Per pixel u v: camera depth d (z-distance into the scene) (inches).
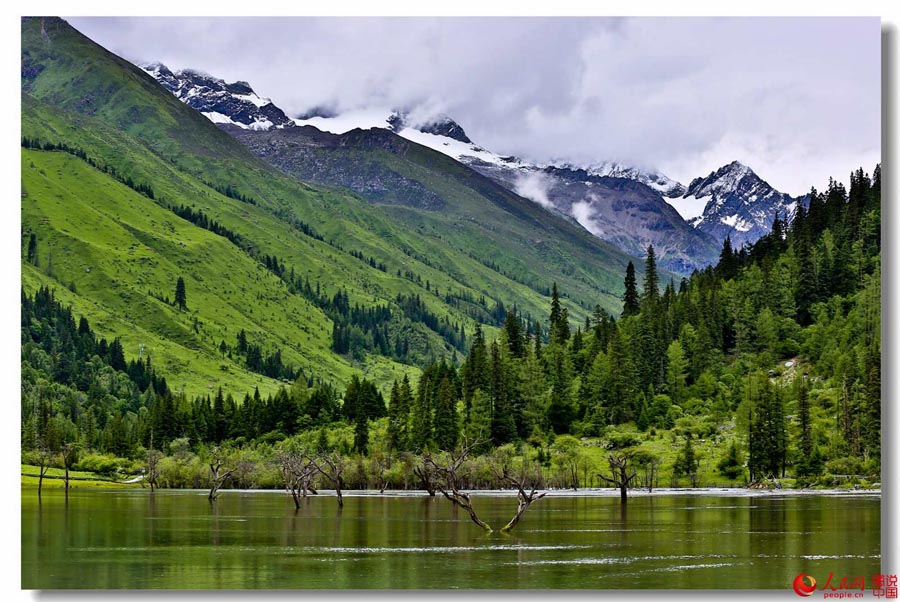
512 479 4803.2
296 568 3511.3
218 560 3740.2
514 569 3447.3
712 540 4252.0
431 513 6107.3
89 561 3727.9
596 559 3673.7
